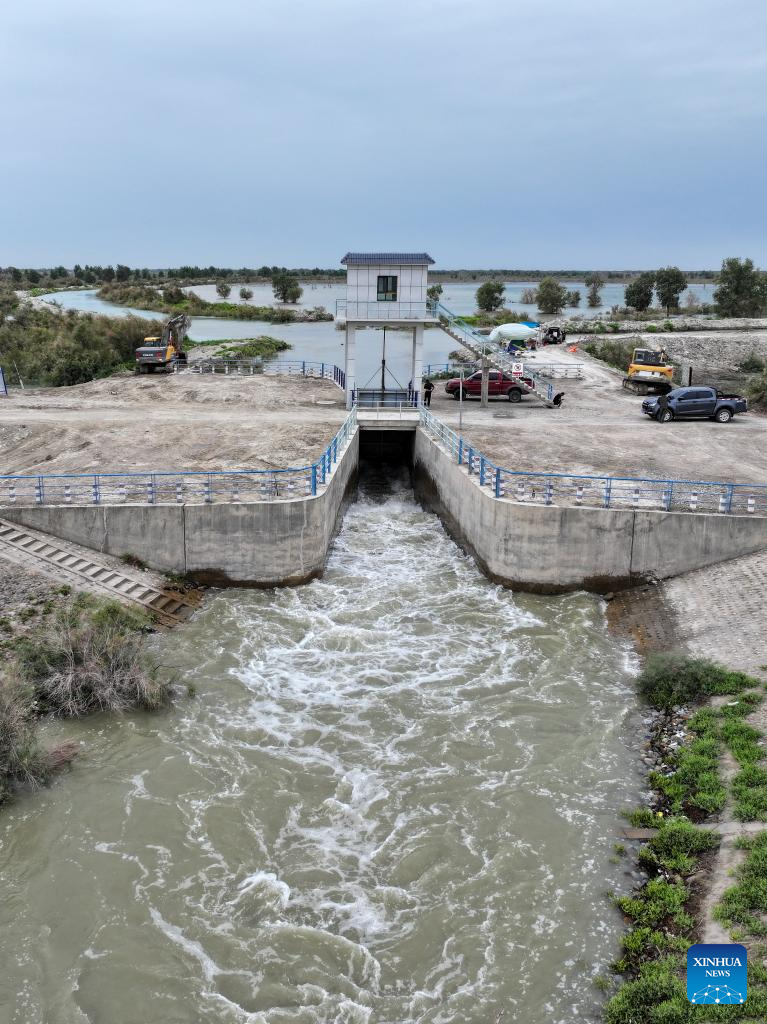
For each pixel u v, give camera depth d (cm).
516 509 2403
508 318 9956
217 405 4188
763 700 1642
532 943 1170
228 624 2227
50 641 1845
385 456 4225
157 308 13188
